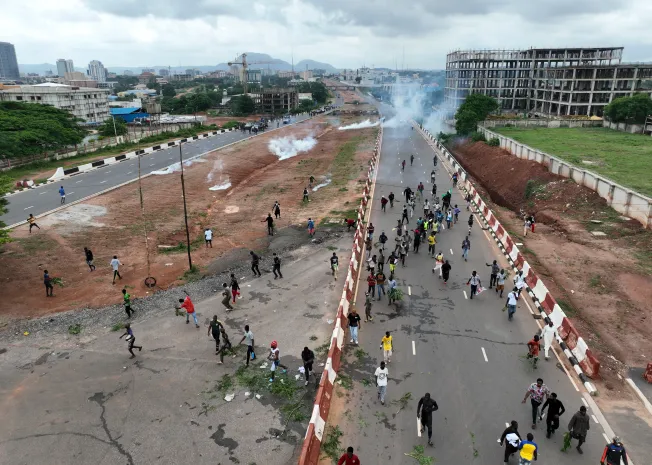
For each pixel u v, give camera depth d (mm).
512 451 13578
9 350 20500
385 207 41781
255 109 168375
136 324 22562
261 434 15391
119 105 170875
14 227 36781
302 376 18312
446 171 57531
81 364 19375
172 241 35719
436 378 17969
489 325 21859
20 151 61688
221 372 18719
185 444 15000
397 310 23344
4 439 15336
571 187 43656
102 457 14547
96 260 31203
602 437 14906
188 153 75438
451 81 147000
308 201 46406
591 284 26578
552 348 19922
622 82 103500
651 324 22516
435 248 31875
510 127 88938
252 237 35969
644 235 33094
